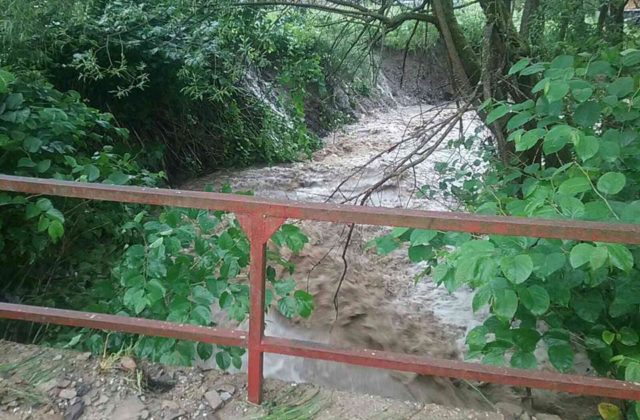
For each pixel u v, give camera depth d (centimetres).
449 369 251
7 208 454
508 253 253
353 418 272
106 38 782
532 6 558
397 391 443
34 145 462
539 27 553
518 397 436
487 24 528
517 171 422
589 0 562
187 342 318
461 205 511
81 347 381
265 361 455
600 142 300
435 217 237
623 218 255
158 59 864
